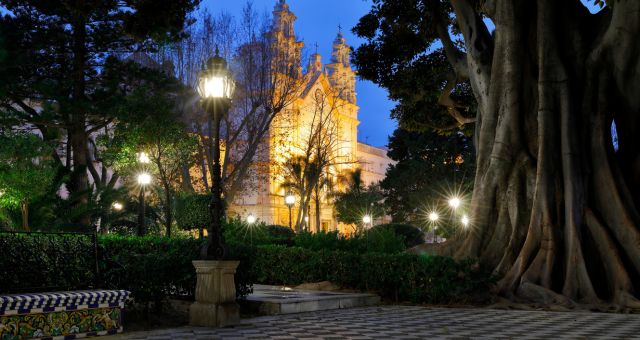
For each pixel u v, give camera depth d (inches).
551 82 534.6
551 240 494.6
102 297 283.0
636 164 530.9
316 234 628.7
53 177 668.7
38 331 258.8
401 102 1024.9
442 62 912.9
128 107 903.7
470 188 1777.8
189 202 725.9
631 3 505.7
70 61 1123.3
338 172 2354.8
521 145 549.6
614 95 542.6
